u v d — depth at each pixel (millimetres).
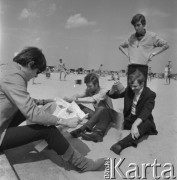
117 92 4941
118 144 4008
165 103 8258
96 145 4246
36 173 3188
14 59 3098
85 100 4906
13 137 3076
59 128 3500
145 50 5246
